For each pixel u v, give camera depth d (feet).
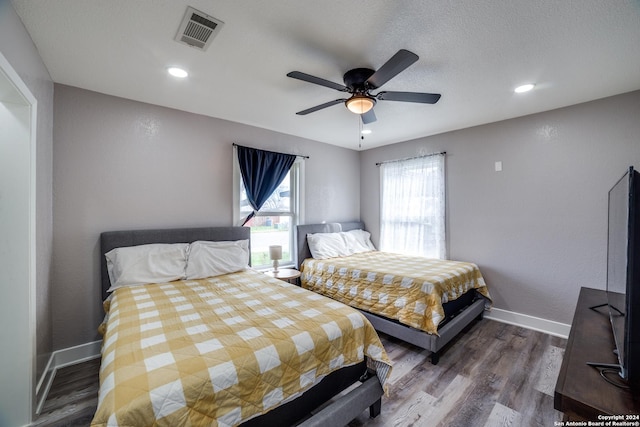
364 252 14.30
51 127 7.34
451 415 5.82
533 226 10.14
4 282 5.33
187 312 5.74
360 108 7.06
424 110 9.82
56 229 7.56
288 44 5.96
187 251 9.02
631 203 3.25
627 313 3.25
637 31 5.44
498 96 8.59
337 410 4.89
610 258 5.67
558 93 8.39
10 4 4.66
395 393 6.54
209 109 9.74
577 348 4.20
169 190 9.50
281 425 4.50
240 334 4.71
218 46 6.03
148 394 3.27
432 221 12.87
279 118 10.71
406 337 8.36
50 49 6.07
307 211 13.82
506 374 7.29
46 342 6.83
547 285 9.84
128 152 8.72
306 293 7.10
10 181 5.44
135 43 5.91
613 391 3.15
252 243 11.91
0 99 5.31
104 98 8.34
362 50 6.16
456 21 5.22
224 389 3.74
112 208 8.44
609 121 8.63
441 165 12.55
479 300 10.69
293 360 4.48
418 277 8.76
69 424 5.58
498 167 10.96
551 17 5.08
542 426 5.53
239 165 11.15
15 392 5.38
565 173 9.45
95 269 8.15
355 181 16.20
